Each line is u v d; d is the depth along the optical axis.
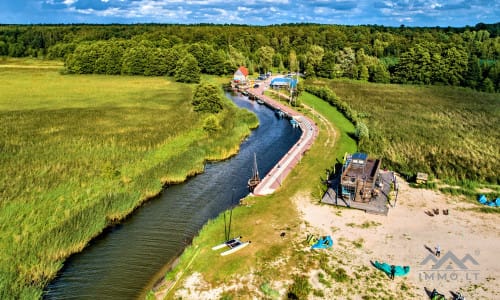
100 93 110.38
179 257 35.12
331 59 156.50
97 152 58.28
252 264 33.34
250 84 139.50
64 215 40.47
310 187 49.41
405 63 145.50
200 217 43.50
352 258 34.44
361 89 131.25
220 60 152.88
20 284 30.17
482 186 50.09
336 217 41.78
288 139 74.56
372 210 42.78
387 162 58.00
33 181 47.09
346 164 49.00
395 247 36.28
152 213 44.31
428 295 29.86
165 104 95.00
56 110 85.75
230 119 82.06
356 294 29.86
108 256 36.00
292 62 175.62
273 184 50.41
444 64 140.38
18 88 115.62
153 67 149.25
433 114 92.06
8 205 41.28
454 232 39.16
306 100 110.62
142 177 50.44
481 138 71.06
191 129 72.56
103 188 47.06
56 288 31.53
